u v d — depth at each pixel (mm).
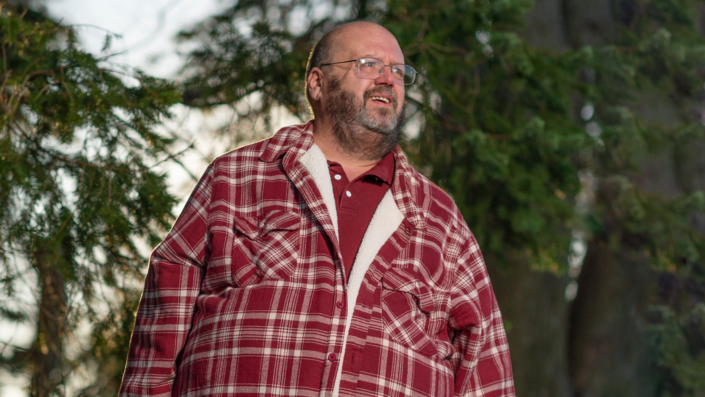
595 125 6020
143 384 1599
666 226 5773
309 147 1741
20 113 3383
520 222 4297
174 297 1628
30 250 3049
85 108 3223
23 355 3396
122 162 3326
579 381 7043
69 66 3371
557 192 4684
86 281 3232
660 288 7246
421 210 1745
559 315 6812
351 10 5262
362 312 1528
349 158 1829
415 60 4301
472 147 4371
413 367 1539
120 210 3203
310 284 1532
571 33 7117
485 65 4676
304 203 1650
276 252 1573
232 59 4543
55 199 3203
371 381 1485
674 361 6824
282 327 1484
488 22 4273
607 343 7133
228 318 1519
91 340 3318
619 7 7184
